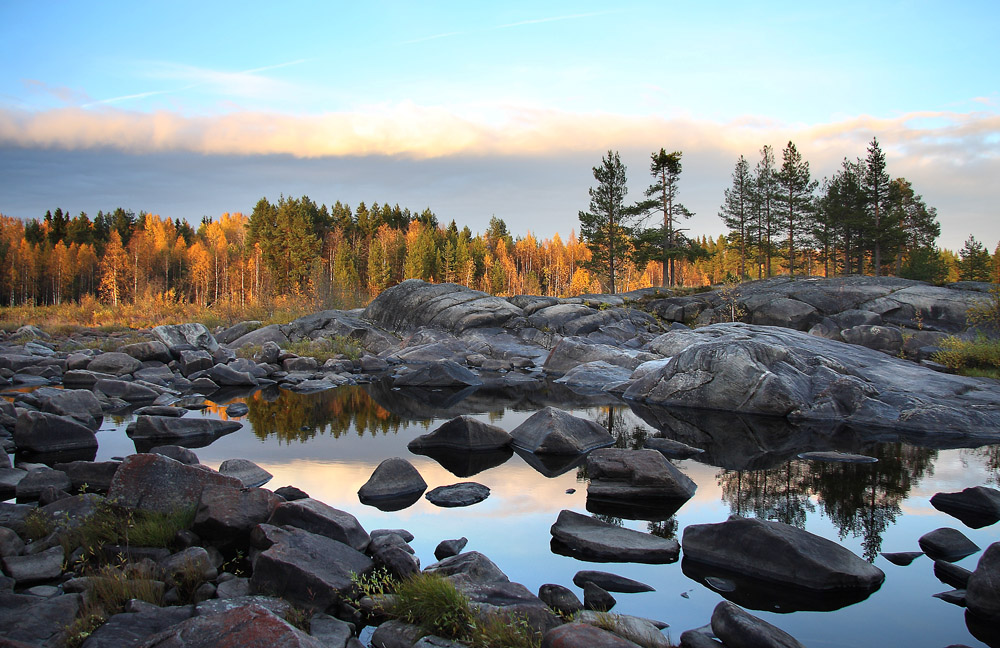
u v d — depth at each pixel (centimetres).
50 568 580
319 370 2503
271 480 966
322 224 9531
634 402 1775
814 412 1486
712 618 496
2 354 2316
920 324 3222
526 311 3400
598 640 407
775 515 810
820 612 551
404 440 1275
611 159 5184
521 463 1094
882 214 5253
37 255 8475
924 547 702
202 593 538
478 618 474
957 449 1194
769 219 5675
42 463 1028
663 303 3906
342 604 534
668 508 845
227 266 8962
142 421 1274
